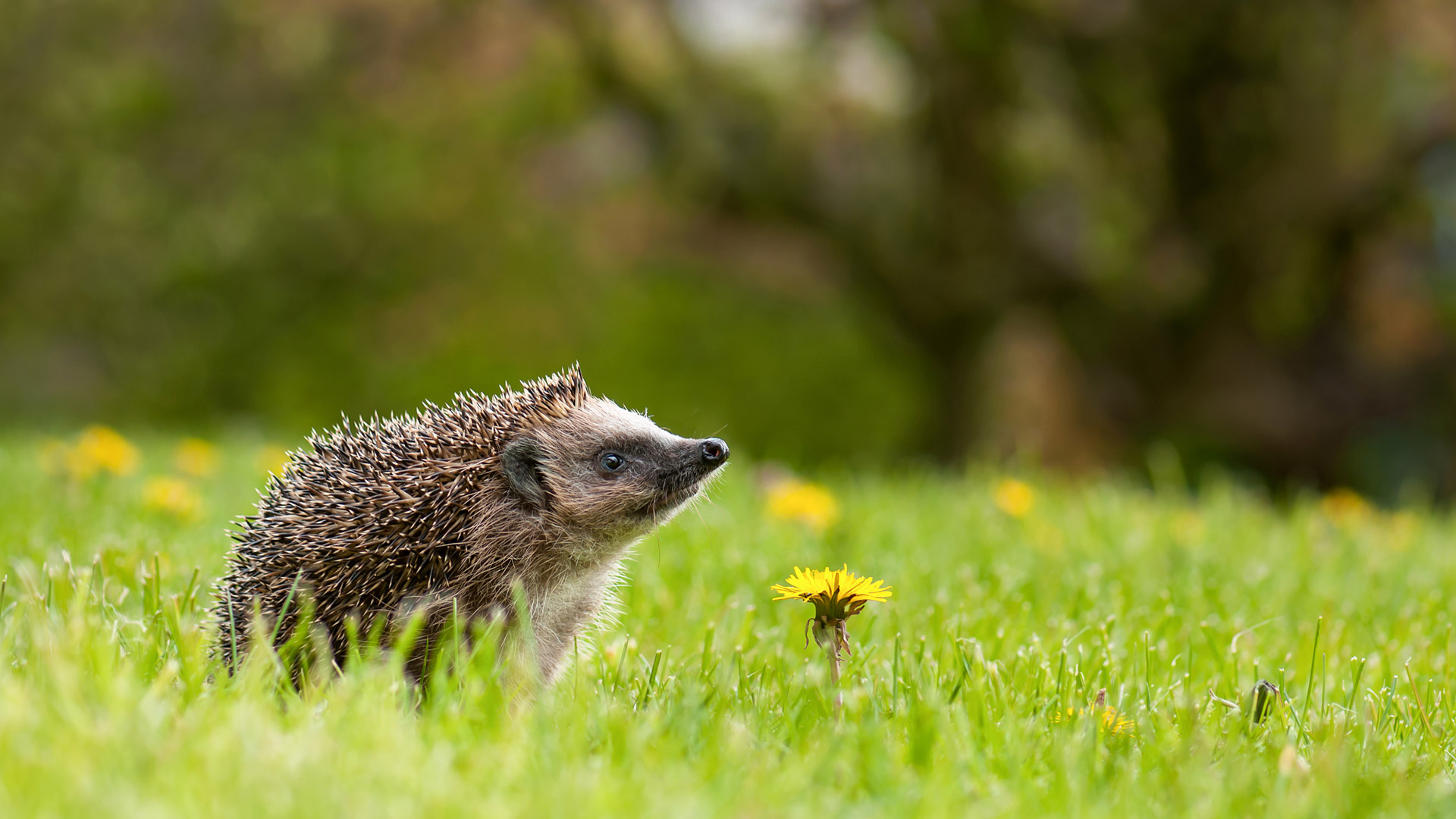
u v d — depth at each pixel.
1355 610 6.11
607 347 23.38
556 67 22.28
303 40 20.52
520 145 23.47
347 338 22.89
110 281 21.42
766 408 23.03
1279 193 18.30
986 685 4.14
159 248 21.34
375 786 2.80
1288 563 7.22
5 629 4.08
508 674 4.18
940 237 19.02
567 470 4.67
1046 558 7.00
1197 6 17.02
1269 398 20.88
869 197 19.44
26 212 20.59
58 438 12.66
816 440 22.72
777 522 7.44
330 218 22.12
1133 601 6.08
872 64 20.03
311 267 23.00
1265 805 3.24
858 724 3.54
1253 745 3.79
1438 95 18.38
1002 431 20.23
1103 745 3.61
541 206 24.56
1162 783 3.33
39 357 22.09
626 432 4.79
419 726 3.33
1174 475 19.88
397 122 22.52
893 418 23.14
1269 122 18.03
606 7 19.11
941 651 4.59
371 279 23.42
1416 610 6.15
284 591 4.23
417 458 4.42
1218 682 4.68
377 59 21.25
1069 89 17.53
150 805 2.57
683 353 23.47
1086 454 21.17
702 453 4.79
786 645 5.18
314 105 21.92
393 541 4.24
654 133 19.53
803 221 19.72
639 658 4.67
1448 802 3.29
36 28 20.23
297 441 13.89
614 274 24.34
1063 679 4.46
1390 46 18.06
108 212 20.72
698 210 22.62
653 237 25.06
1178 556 7.08
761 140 19.30
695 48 19.78
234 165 21.48
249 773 2.77
